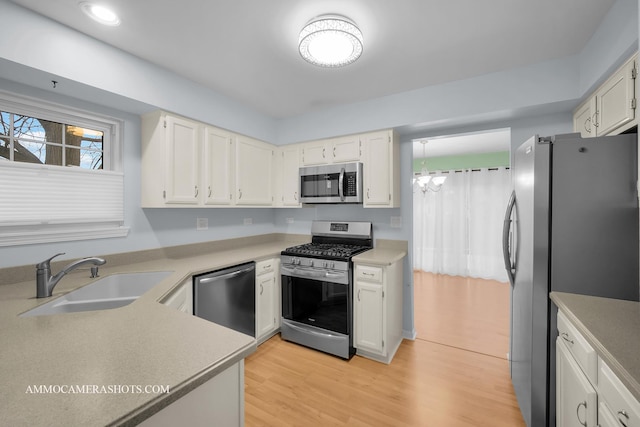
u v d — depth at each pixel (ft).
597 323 3.50
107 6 4.78
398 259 8.04
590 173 4.53
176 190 7.27
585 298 4.37
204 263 7.18
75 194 6.31
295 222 11.43
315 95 8.59
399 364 7.57
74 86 5.64
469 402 6.07
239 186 9.14
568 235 4.63
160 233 7.84
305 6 4.81
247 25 5.32
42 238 5.75
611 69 4.96
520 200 5.54
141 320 3.48
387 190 8.64
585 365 3.48
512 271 6.14
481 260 16.42
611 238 4.45
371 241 9.75
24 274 5.48
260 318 8.38
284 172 10.64
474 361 7.72
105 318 3.54
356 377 6.98
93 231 6.48
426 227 17.92
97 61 5.73
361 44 5.27
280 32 5.54
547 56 6.39
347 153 9.29
